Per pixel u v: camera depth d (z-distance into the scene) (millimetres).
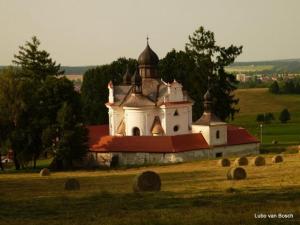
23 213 31422
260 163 61500
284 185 38625
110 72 129500
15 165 88875
